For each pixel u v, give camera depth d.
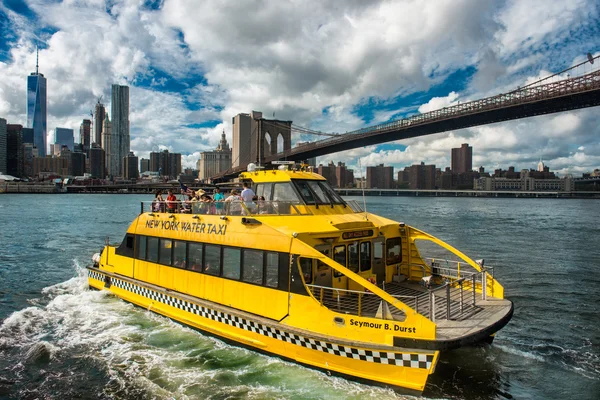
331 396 8.32
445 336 7.95
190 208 12.54
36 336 11.73
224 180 99.81
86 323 12.48
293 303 9.29
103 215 65.69
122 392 8.82
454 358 10.65
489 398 8.95
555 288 19.62
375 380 8.44
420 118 90.31
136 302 13.62
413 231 11.91
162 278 12.73
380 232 11.20
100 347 10.88
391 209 98.69
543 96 69.50
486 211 93.25
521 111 75.75
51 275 20.09
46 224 49.38
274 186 11.58
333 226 10.08
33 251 28.14
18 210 77.88
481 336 8.22
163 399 8.51
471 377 9.79
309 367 9.24
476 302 10.02
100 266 15.77
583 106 69.31
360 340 8.44
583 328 13.64
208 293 11.16
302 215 10.55
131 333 11.66
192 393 8.66
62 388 9.03
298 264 9.22
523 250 32.78
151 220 13.38
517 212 90.25
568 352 11.52
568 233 46.25
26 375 9.60
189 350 10.50
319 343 8.87
